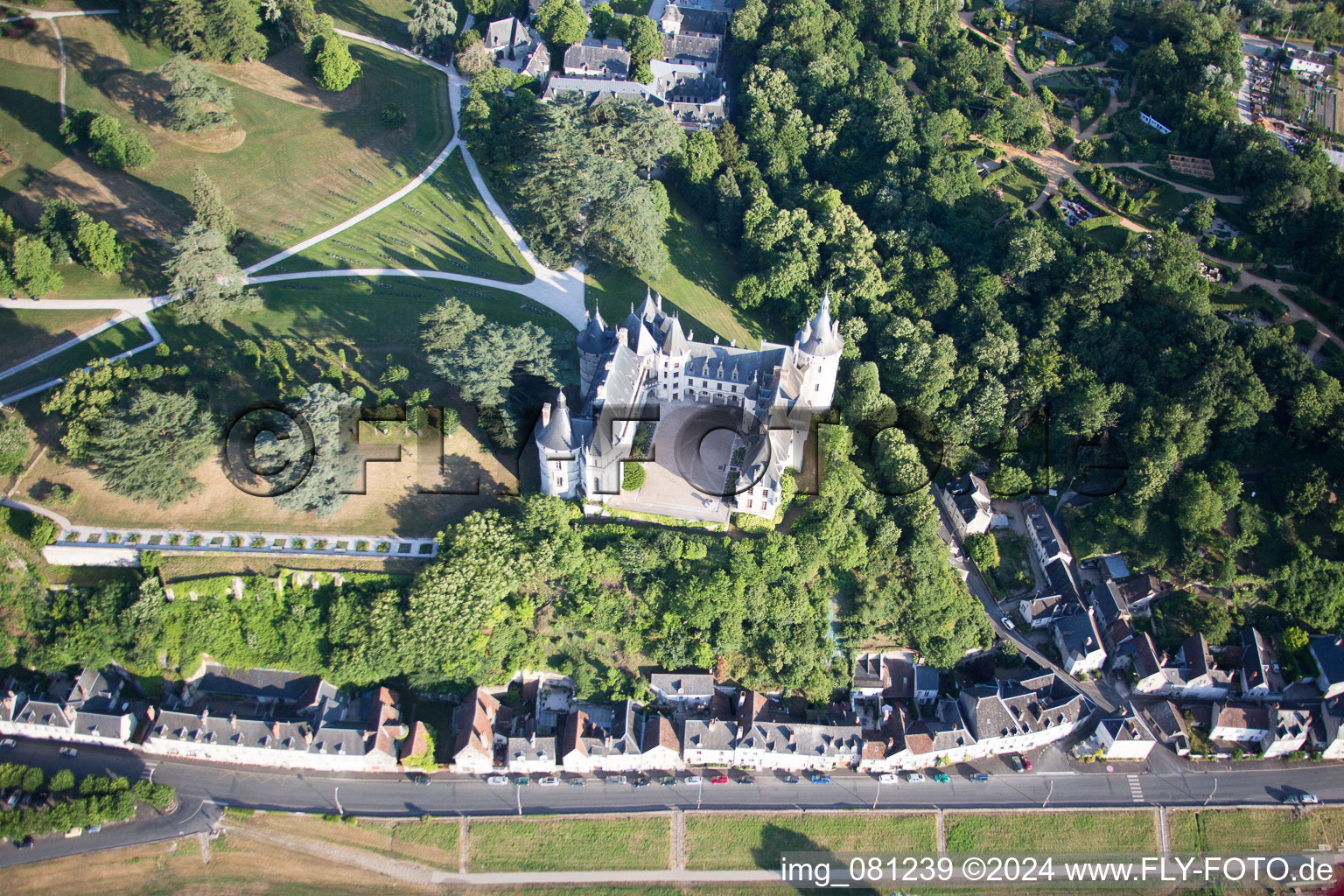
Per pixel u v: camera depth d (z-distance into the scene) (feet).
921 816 615.16
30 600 624.18
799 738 616.80
